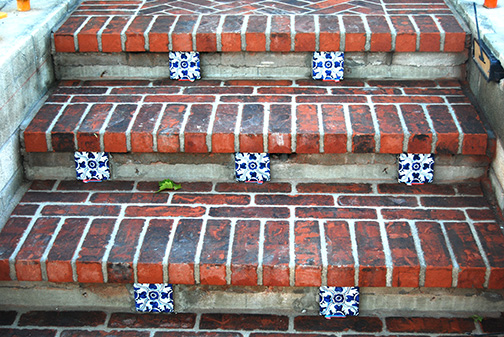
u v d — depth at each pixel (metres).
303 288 3.06
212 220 3.24
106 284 3.09
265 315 3.11
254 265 2.94
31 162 3.55
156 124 3.50
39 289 3.12
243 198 3.41
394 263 2.92
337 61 3.94
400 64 3.97
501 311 3.06
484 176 3.46
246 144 3.42
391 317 3.08
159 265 2.97
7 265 2.99
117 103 3.74
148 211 3.31
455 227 3.14
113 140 3.45
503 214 3.21
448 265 2.90
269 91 3.87
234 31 3.90
